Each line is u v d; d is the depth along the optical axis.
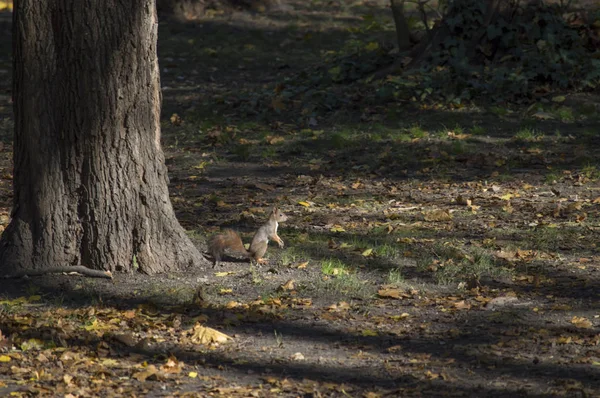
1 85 27.70
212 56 31.27
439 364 8.69
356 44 26.92
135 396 7.91
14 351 8.98
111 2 11.20
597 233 13.77
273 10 37.41
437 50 24.73
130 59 11.34
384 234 13.91
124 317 10.04
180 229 11.98
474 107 22.92
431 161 19.20
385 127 21.84
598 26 25.02
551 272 11.84
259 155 20.30
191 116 23.58
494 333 9.57
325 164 19.36
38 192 11.50
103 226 11.54
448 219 14.81
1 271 11.41
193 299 10.59
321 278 11.60
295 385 8.18
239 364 8.76
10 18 35.16
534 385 8.13
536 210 15.33
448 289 11.22
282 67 29.66
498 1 24.62
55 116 11.41
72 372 8.46
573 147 20.03
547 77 23.88
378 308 10.49
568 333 9.50
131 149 11.52
